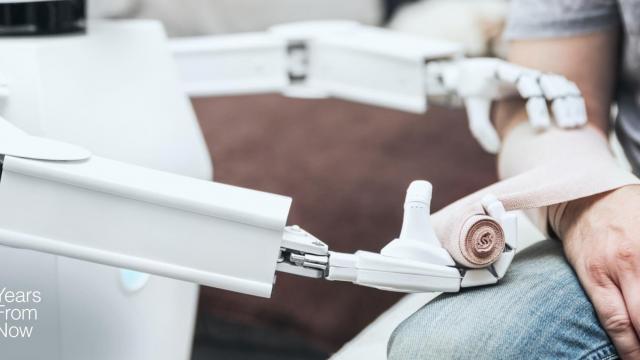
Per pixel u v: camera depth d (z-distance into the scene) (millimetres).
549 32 1304
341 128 2318
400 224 1892
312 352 1931
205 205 959
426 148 2232
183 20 2318
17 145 963
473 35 2467
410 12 2566
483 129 1283
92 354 1121
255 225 961
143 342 1207
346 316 1779
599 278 1021
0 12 1178
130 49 1255
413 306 1252
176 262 970
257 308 1782
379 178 2035
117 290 1146
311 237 992
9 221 960
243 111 2385
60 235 965
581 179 1079
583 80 1293
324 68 1572
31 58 1113
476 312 1018
